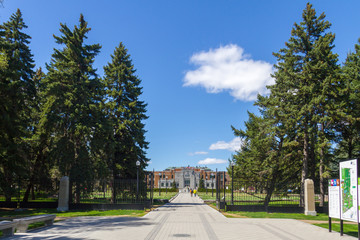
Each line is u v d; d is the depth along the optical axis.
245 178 25.05
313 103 21.33
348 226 13.71
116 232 10.91
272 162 23.98
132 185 22.59
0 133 18.03
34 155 25.81
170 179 123.31
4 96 18.16
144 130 31.66
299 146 23.61
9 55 23.75
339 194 11.30
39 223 12.68
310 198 18.36
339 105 22.53
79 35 26.27
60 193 20.33
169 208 23.81
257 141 26.09
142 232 10.96
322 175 21.69
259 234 10.91
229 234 10.75
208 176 123.88
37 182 25.75
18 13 27.12
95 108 24.09
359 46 26.14
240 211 19.69
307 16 23.59
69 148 22.70
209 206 27.39
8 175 21.86
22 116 23.25
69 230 11.46
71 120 22.88
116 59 31.70
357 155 26.50
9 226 9.80
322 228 12.90
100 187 23.14
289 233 11.35
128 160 29.45
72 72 24.61
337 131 24.69
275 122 23.14
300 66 23.88
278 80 23.42
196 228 12.13
